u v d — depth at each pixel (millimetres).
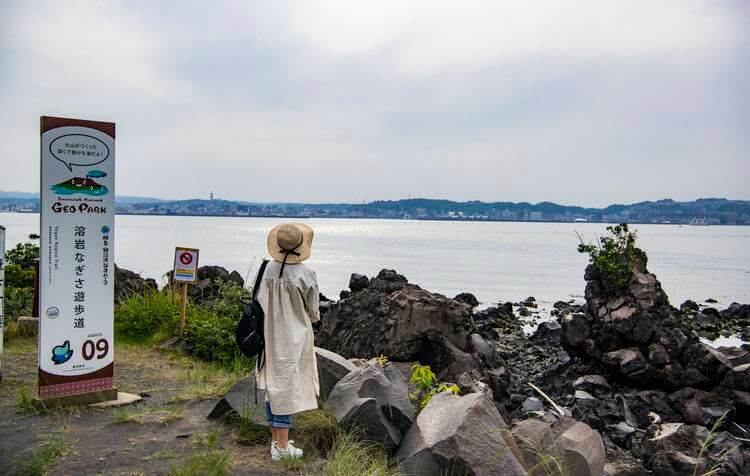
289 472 6047
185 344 12242
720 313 32156
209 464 5965
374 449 6691
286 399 6109
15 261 18469
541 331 24219
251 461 6270
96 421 7484
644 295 16328
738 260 91938
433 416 6848
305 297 6375
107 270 8250
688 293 45625
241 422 7051
